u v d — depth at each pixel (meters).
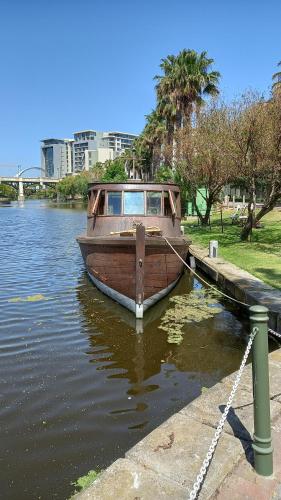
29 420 5.61
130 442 5.11
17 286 13.73
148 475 3.22
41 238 30.03
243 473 3.26
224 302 11.31
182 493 3.04
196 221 31.50
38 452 4.93
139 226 9.86
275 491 3.08
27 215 62.03
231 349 8.19
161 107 36.16
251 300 9.18
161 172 33.38
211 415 4.07
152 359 7.71
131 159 68.81
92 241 11.24
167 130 36.28
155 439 3.67
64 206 99.69
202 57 33.81
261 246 17.36
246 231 19.09
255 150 16.52
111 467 3.32
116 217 12.41
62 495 4.22
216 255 15.01
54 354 7.89
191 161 24.42
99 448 5.00
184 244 11.66
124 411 5.84
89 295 12.33
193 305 11.12
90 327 9.47
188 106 33.69
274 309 8.05
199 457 3.42
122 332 9.14
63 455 4.87
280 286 10.12
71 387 6.56
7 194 150.88
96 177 98.88
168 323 9.71
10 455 4.88
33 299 11.90
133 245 10.05
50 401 6.11
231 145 18.06
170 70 34.94
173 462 3.36
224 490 3.09
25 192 191.25
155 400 6.18
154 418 5.66
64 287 13.50
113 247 10.50
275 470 3.30
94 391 6.43
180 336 8.87
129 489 3.07
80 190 110.81
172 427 3.86
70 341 8.59
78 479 4.45
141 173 69.62
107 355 7.88
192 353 7.99
